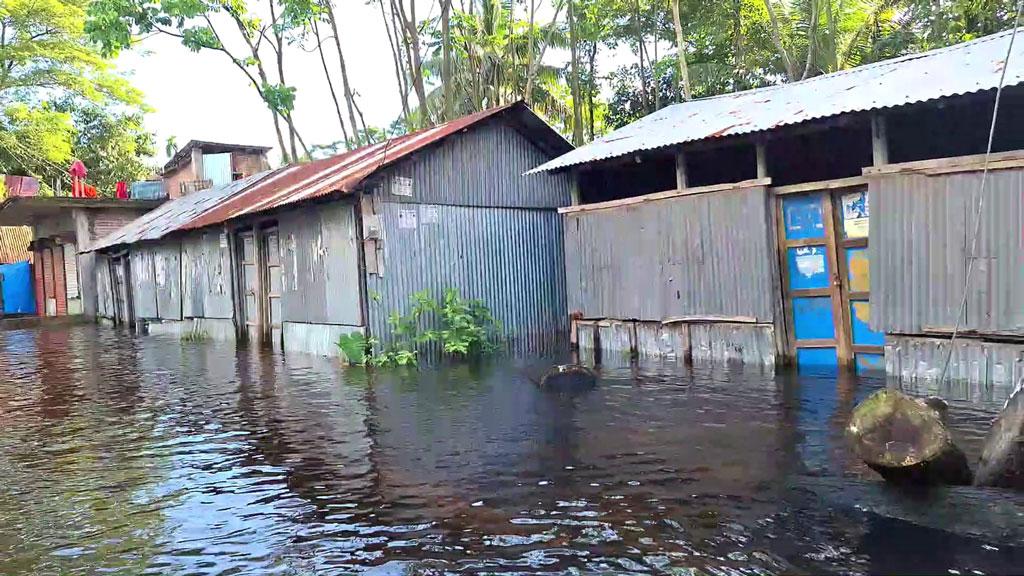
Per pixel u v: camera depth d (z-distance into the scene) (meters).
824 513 4.07
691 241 9.31
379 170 10.43
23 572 3.77
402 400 7.85
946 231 7.00
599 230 10.58
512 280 12.31
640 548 3.75
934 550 3.54
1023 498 3.95
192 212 16.80
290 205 10.98
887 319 7.49
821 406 6.53
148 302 19.03
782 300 8.62
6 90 26.38
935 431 4.12
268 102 18.45
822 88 9.11
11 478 5.48
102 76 27.02
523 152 12.61
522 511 4.34
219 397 8.59
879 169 7.48
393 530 4.14
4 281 27.03
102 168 32.81
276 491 4.94
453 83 21.55
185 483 5.20
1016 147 9.20
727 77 19.09
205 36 17.25
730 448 5.41
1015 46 7.59
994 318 6.69
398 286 10.90
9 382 10.57
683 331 9.49
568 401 7.39
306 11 17.55
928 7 16.09
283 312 13.07
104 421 7.50
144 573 3.72
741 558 3.58
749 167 11.48
